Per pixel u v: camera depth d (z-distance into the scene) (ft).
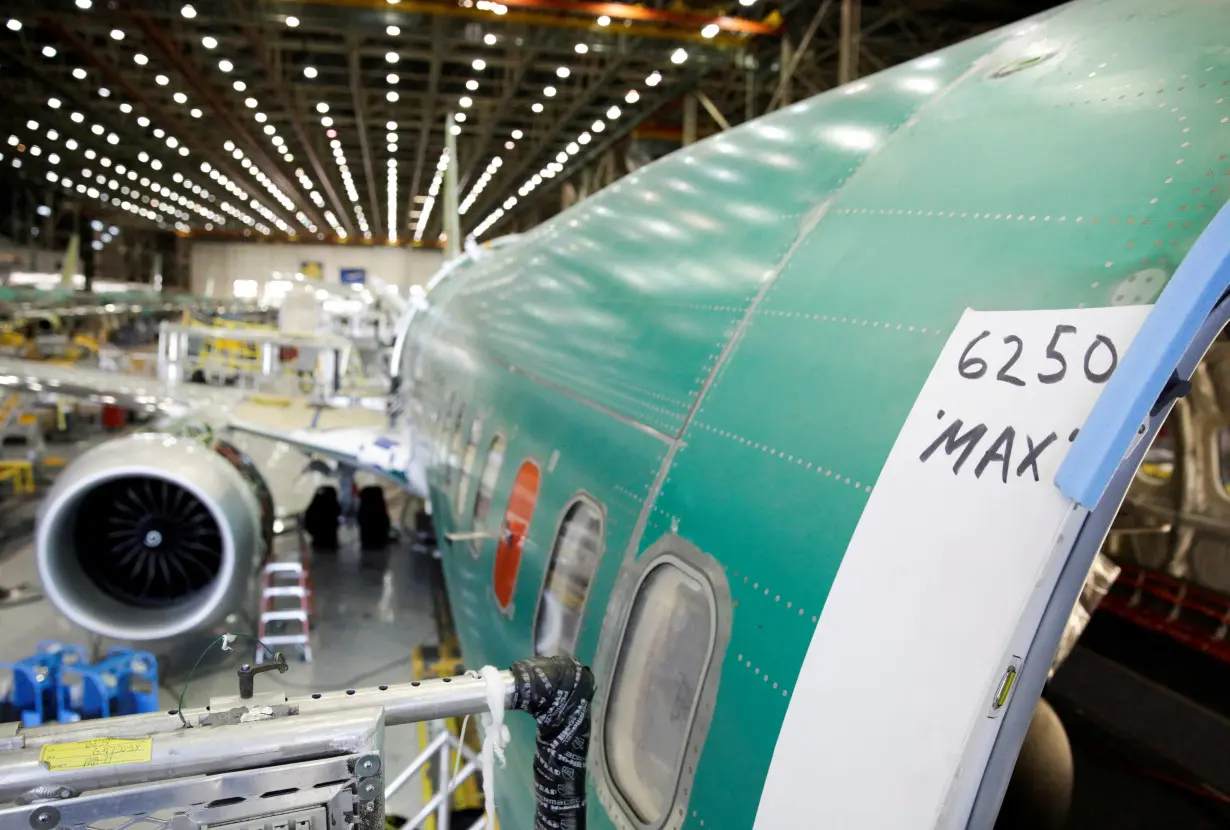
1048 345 6.54
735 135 15.14
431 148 143.33
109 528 27.32
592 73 90.79
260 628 33.45
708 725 8.04
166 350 76.74
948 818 5.95
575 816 8.85
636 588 9.82
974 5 65.36
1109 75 8.27
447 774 12.40
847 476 7.54
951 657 6.20
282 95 104.12
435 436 26.11
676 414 10.39
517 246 28.71
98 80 104.94
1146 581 27.04
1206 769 21.44
